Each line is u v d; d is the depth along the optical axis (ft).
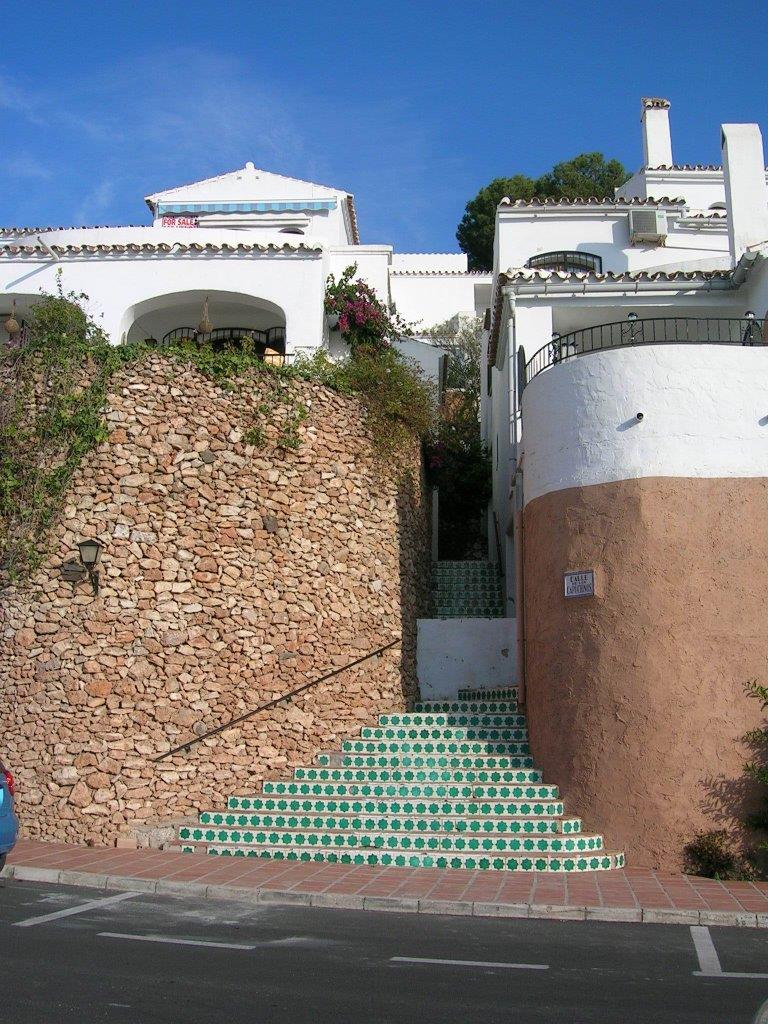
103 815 36.76
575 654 35.55
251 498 43.11
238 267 57.62
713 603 33.45
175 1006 17.53
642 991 19.30
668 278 50.75
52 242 64.23
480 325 96.32
